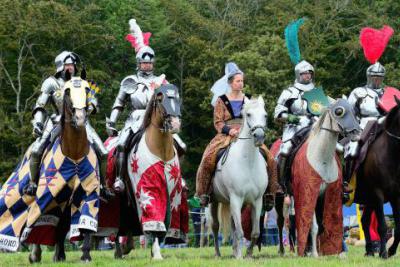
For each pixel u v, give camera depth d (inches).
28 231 772.6
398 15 2503.7
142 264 748.6
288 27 952.3
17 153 2279.8
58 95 813.2
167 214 801.6
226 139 864.9
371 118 918.4
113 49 2470.5
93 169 778.2
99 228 886.4
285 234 1376.7
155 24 2454.5
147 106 815.1
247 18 2517.2
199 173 880.3
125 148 834.8
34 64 2316.7
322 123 846.5
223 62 2369.6
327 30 2456.9
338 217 857.5
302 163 854.5
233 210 832.3
